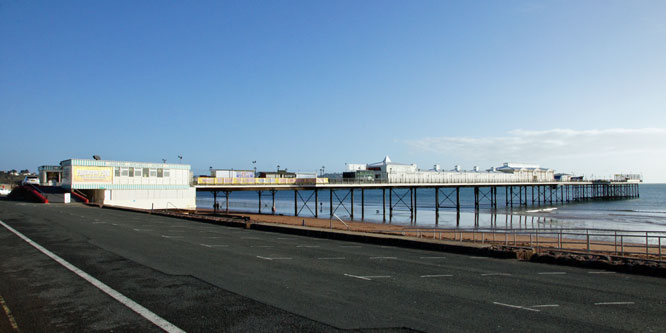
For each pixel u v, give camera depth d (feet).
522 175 283.18
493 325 22.50
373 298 27.89
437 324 22.58
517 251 44.70
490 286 31.73
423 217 185.78
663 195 451.12
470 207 258.98
